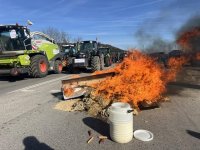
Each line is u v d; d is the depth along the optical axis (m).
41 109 7.04
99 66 18.08
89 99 6.80
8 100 8.58
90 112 6.38
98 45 19.30
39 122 5.93
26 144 4.73
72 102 7.35
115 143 4.62
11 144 4.76
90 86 7.45
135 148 4.39
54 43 18.69
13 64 14.35
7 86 12.08
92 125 5.60
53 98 8.47
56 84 11.86
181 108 6.74
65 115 6.38
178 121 5.71
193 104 7.14
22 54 14.63
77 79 7.68
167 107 6.84
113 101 6.53
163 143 4.57
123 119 4.52
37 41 16.31
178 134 4.96
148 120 5.80
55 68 17.86
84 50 18.38
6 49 14.78
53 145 4.64
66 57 18.78
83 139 4.86
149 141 4.66
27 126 5.68
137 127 5.35
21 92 10.05
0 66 14.91
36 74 15.09
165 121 5.72
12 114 6.71
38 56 15.30
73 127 5.51
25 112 6.83
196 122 5.63
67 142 4.75
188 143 4.56
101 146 4.51
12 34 14.57
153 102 6.89
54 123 5.81
